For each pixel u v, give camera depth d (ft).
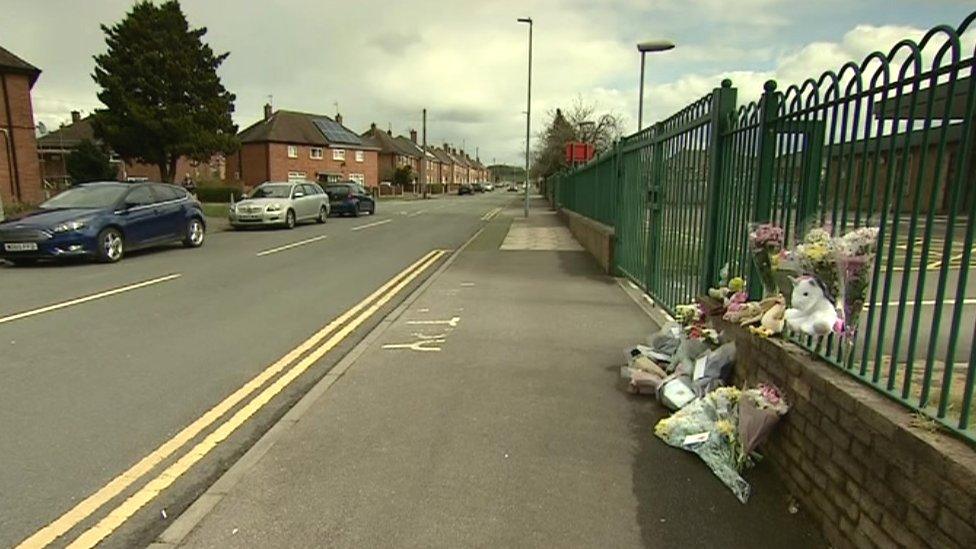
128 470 11.47
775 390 10.73
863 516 7.96
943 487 6.48
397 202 157.17
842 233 9.97
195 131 101.09
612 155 35.86
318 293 28.91
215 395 15.31
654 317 23.02
